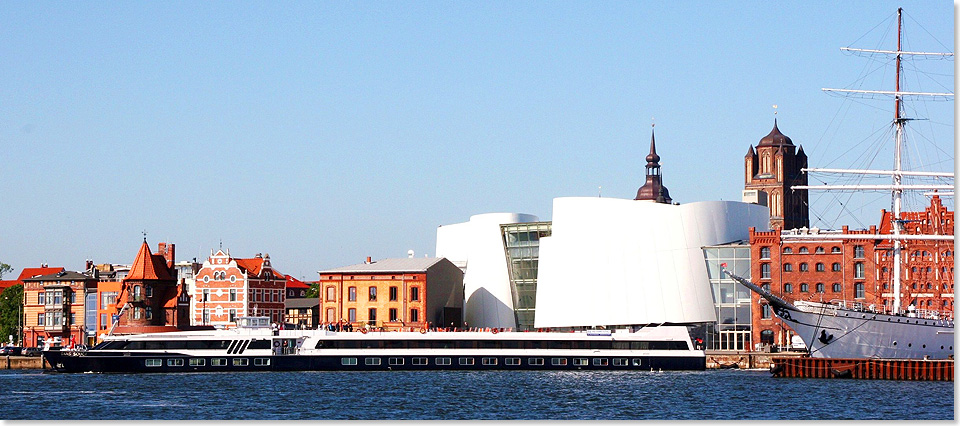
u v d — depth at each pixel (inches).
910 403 4847.4
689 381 5910.4
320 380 6008.9
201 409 4724.4
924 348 6254.9
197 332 6742.1
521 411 4662.9
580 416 4515.3
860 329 6136.8
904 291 7824.8
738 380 5959.6
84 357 6619.1
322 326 7140.8
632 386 5615.2
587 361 6732.3
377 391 5378.9
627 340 6756.9
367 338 6742.1
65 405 4852.4
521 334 6771.7
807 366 6127.0
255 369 6673.2
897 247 6530.5
